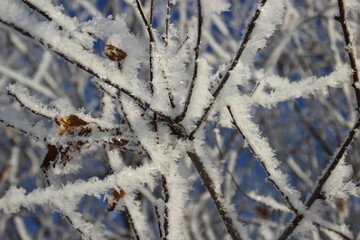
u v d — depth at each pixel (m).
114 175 0.53
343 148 0.53
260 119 1.13
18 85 0.53
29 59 1.25
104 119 0.55
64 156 0.55
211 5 0.50
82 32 0.50
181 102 0.52
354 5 0.53
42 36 0.48
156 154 0.53
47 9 0.49
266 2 0.50
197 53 0.50
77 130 0.54
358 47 0.67
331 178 0.54
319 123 1.13
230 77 0.52
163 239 0.54
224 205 0.54
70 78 1.19
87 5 0.96
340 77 0.53
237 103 0.54
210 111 0.53
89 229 0.54
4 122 0.54
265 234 0.93
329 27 0.94
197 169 0.54
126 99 0.54
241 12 1.19
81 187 0.53
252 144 0.54
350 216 0.97
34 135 0.54
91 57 0.50
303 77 1.13
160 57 0.52
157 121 0.54
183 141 0.54
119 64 0.51
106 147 0.57
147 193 0.72
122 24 0.52
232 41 1.08
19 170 1.32
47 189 0.53
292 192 0.54
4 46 1.26
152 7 0.52
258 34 0.51
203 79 0.52
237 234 0.54
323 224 0.56
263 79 0.56
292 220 0.54
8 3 0.48
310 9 1.07
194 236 0.85
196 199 0.99
